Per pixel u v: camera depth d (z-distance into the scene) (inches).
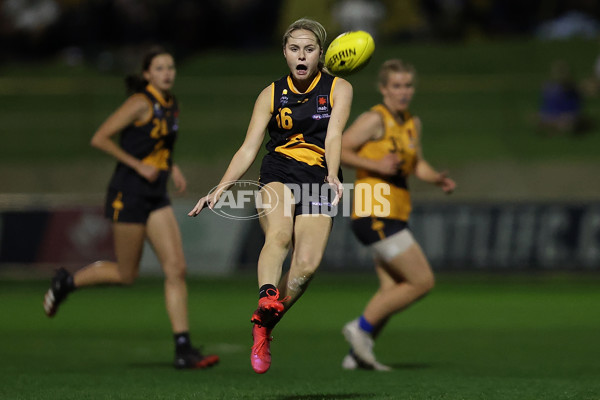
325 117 706.8
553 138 2827.3
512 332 1389.0
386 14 3457.2
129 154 1016.2
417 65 3255.4
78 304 1814.7
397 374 933.8
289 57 697.0
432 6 3508.9
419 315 1611.7
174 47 3346.5
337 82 710.5
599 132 2839.6
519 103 3021.7
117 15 3324.3
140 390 786.8
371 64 3240.7
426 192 2507.4
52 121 2960.1
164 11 3356.3
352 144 993.5
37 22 3331.7
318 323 1508.4
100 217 2143.2
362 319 997.2
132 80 1031.6
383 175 999.6
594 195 2469.2
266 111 712.4
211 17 3410.4
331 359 1097.4
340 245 2135.8
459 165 2637.8
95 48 3316.9
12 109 3031.5
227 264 2150.6
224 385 827.4
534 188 2536.9
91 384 836.0
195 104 3073.3
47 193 2559.1
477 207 2107.5
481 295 1899.6
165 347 1215.6
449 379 874.8
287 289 689.6
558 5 3577.8
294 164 707.4
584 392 762.2
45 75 3213.6
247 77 3198.8
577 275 2089.1
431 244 2111.2
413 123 1027.9
